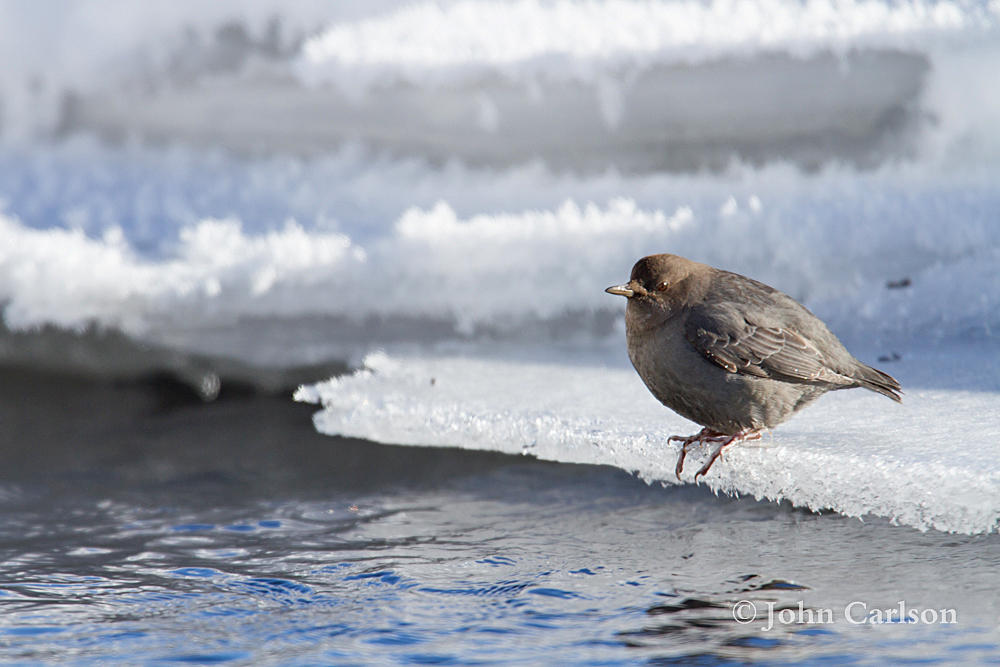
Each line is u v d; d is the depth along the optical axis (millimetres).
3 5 13391
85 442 9977
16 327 11000
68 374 11375
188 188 12727
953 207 10734
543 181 12516
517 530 8023
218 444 9930
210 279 10789
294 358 11227
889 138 11844
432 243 11047
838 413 8477
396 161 12930
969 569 6871
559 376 10008
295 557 7668
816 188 11570
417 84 12734
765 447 7684
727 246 10805
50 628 6598
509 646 6273
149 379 11383
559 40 12812
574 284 11031
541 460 9508
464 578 7246
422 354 11000
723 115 12203
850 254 10672
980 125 11492
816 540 7492
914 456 7270
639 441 8125
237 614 6797
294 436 10133
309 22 13383
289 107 13141
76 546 7902
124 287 10812
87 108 13508
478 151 12812
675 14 12992
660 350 7648
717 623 6398
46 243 11016
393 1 13547
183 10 13375
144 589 7180
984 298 10359
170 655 6242
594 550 7590
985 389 8750
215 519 8352
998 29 11859
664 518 8102
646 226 11031
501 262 11047
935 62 11648
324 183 12742
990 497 6809
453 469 9367
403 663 6121
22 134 13539
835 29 12188
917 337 10359
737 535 7684
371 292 11023
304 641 6398
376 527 8172
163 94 13422
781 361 7371
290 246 11047
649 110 12336
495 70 12602
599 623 6512
